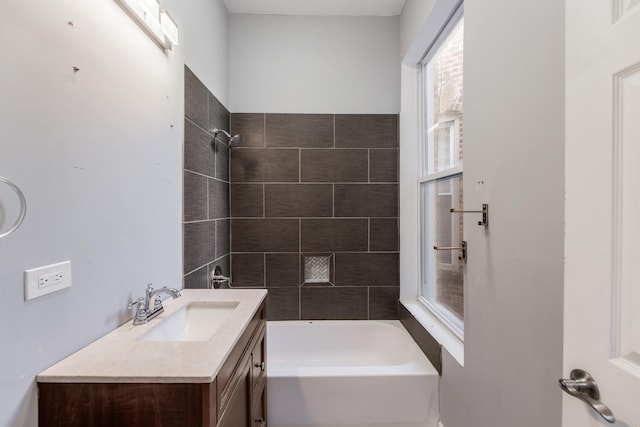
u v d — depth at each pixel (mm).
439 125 2061
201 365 778
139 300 1087
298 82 2367
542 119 834
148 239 1227
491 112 1085
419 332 1934
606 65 519
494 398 1078
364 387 1606
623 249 495
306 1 2209
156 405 731
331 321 2391
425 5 1820
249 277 2373
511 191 976
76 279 855
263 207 2367
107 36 978
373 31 2383
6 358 668
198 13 1724
